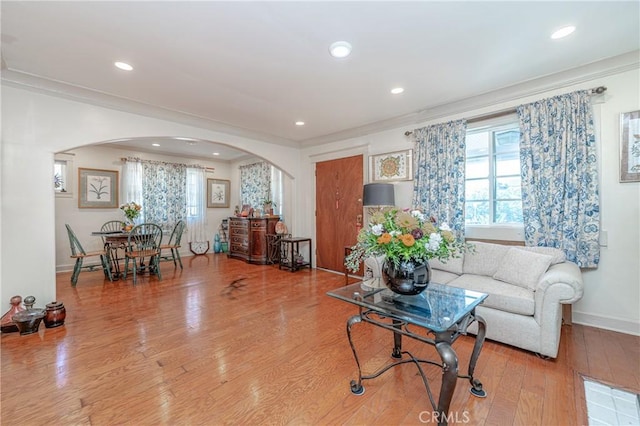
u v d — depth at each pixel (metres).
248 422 1.47
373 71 2.59
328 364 2.03
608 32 2.04
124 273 4.51
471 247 2.19
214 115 3.81
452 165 3.35
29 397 1.66
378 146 4.23
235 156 6.95
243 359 2.09
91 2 1.69
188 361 2.06
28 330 2.49
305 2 1.70
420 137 3.65
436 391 1.72
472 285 2.50
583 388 1.73
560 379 1.82
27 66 2.49
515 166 3.09
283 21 1.88
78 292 3.75
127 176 5.77
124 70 2.56
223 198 7.44
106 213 5.53
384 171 4.12
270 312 3.04
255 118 3.95
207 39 2.08
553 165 2.70
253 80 2.76
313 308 3.17
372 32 2.02
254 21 1.88
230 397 1.67
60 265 4.99
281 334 2.51
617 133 2.46
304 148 5.41
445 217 3.38
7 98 2.65
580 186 2.56
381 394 1.70
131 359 2.08
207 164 7.12
